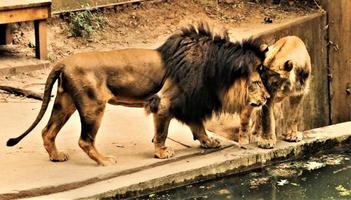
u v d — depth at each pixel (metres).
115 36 14.34
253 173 9.24
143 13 15.07
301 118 12.16
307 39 14.57
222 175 9.06
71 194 8.21
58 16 14.35
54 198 8.12
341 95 14.95
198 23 9.17
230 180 9.05
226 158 9.14
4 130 9.98
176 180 8.73
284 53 9.43
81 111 8.70
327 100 14.78
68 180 8.41
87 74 8.65
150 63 8.90
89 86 8.63
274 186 8.91
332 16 14.86
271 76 9.21
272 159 9.45
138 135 9.79
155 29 14.73
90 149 8.80
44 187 8.24
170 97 8.91
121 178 8.59
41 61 12.83
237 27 14.58
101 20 14.50
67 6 14.56
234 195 8.67
